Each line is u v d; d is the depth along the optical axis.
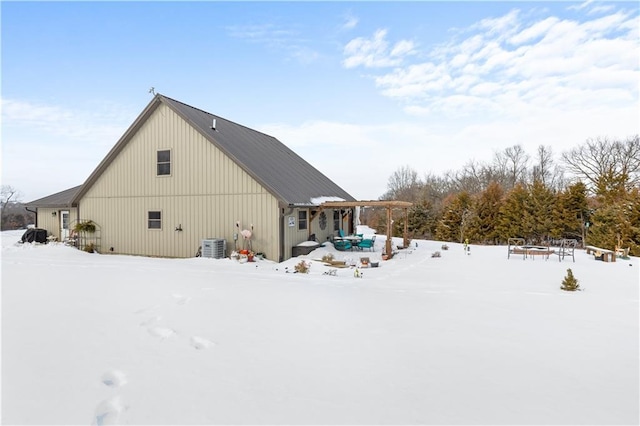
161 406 2.80
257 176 13.70
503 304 6.56
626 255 15.21
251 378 3.31
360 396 3.00
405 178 62.75
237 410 2.76
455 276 10.34
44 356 3.71
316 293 7.15
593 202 23.80
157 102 15.39
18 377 3.23
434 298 7.03
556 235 22.50
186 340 4.28
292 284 8.22
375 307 6.09
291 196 14.20
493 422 2.63
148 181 15.80
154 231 15.73
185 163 15.08
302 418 2.65
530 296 7.38
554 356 3.95
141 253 16.00
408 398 2.97
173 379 3.26
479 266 12.44
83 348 3.96
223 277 9.03
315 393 3.04
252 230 13.99
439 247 19.36
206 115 17.17
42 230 19.23
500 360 3.82
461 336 4.59
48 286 7.28
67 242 17.33
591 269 11.75
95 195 16.95
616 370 3.60
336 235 19.56
